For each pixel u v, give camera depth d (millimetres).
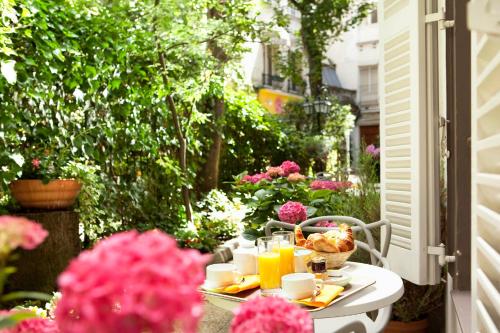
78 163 4156
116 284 502
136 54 5160
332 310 1669
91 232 4637
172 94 5816
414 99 2641
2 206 3777
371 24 25828
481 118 1080
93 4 4637
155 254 532
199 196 7543
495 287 1015
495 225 971
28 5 3650
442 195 3094
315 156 11070
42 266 3723
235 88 10789
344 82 26500
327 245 2129
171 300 511
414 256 2682
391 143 2945
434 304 3146
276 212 4172
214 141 7676
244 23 6109
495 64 946
